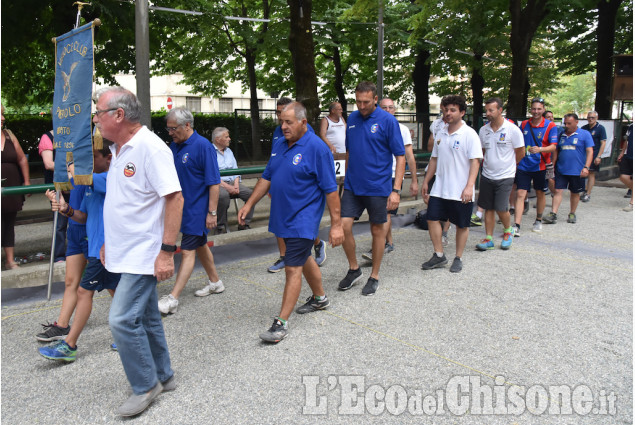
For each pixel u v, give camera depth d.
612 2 17.95
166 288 5.11
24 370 3.46
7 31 12.23
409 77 24.52
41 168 15.16
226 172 6.04
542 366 3.46
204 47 21.03
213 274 4.91
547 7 13.09
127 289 2.83
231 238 6.38
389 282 5.28
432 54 19.38
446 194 5.55
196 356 3.62
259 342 3.85
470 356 3.60
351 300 4.74
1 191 4.46
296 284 3.91
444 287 5.10
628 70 16.94
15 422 2.85
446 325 4.14
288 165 3.93
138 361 2.88
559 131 7.33
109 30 13.74
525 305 4.60
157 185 2.80
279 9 19.33
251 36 17.77
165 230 2.86
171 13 14.96
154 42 16.14
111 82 15.23
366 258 5.99
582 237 7.32
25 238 7.18
